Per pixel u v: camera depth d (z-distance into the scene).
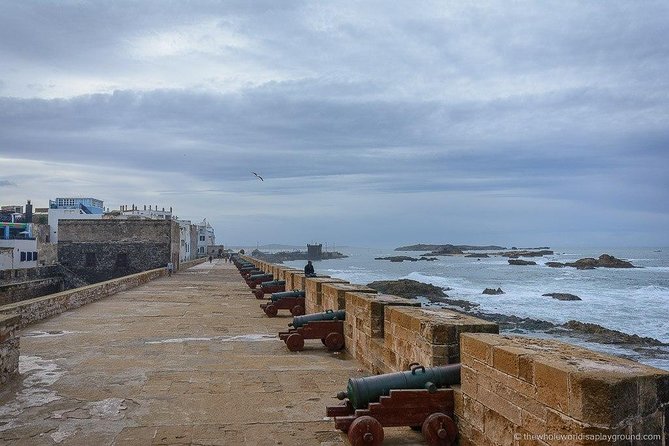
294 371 9.30
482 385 5.06
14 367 8.69
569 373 3.76
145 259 48.59
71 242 48.50
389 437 5.98
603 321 37.41
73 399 7.53
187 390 8.03
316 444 5.93
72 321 15.32
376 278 87.12
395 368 7.93
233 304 20.17
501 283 74.31
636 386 3.61
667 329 34.12
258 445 5.89
